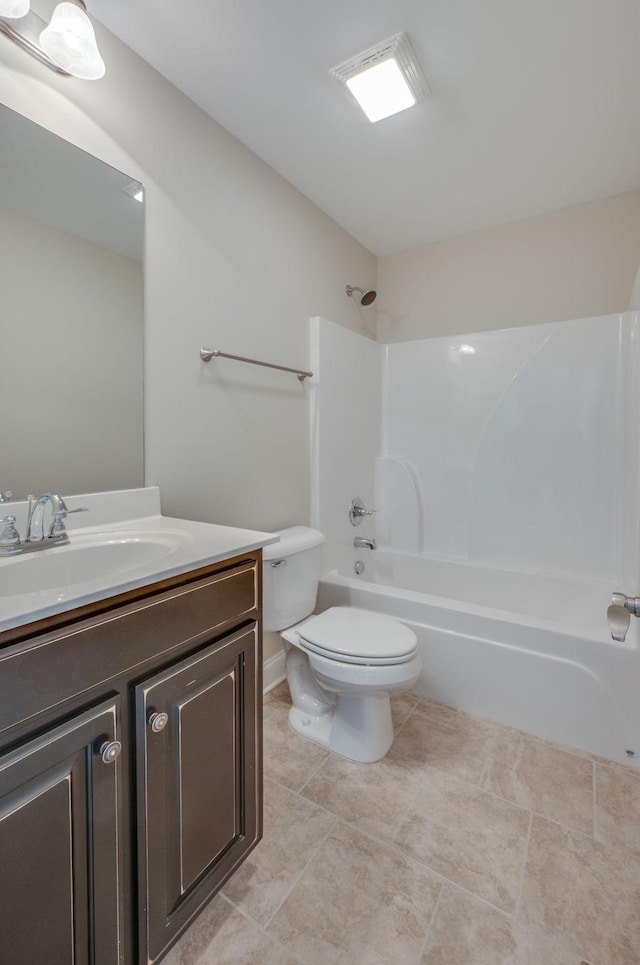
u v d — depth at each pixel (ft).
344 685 4.70
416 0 4.01
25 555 3.18
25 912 2.11
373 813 4.30
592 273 7.50
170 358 4.92
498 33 4.35
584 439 7.28
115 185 4.37
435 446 8.66
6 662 2.03
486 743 5.30
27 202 3.71
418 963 3.05
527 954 3.10
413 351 8.84
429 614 6.10
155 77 4.73
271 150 6.05
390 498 9.00
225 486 5.69
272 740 5.40
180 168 5.01
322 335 7.27
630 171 6.63
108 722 2.44
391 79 4.83
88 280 4.16
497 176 6.73
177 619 2.86
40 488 3.84
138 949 2.68
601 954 3.10
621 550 6.98
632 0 4.00
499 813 4.31
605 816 4.27
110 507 4.29
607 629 5.34
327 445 7.48
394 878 3.66
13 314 3.65
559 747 5.24
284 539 5.87
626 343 6.89
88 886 2.37
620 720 4.99
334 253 8.02
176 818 2.87
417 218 7.95
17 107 3.62
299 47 4.48
